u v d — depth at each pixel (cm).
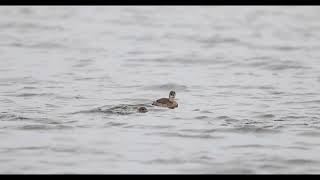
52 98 4128
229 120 3669
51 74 4956
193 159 3077
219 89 4541
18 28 7544
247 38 7094
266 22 8538
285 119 3703
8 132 3369
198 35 7275
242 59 5772
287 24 8375
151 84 4656
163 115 3709
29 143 3216
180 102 4081
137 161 3039
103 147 3192
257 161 3067
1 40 6606
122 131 3419
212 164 3023
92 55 5881
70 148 3167
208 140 3322
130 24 8106
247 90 4516
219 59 5775
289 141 3325
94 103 3997
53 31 7362
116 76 4931
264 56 5922
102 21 8331
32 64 5366
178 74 5075
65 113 3719
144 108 3750
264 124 3591
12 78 4772
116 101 4091
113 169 2955
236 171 2956
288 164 3039
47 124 3503
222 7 10106
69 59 5644
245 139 3350
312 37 7219
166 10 9581
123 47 6366
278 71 5262
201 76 5016
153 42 6725
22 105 3919
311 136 3403
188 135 3384
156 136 3362
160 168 2975
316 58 5847
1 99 4084
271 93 4422
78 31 7400
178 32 7488
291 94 4388
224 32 7544
